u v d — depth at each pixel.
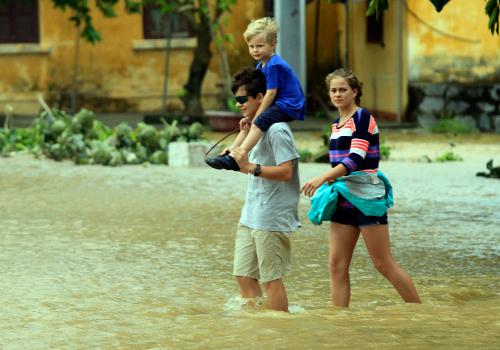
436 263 28.80
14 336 19.17
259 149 21.12
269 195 20.89
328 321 19.84
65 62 95.88
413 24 83.06
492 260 29.23
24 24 95.88
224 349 17.45
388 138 76.00
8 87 96.00
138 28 95.94
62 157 59.84
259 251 21.02
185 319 20.58
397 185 47.94
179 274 27.05
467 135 79.31
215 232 34.50
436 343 17.58
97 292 24.44
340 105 21.45
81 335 19.17
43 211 39.59
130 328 19.77
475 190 45.97
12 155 63.19
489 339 17.92
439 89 83.19
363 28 93.38
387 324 19.47
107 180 50.28
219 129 77.94
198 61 84.62
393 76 86.69
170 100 96.12
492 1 32.72
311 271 27.55
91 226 35.88
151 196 44.25
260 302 21.72
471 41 82.44
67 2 80.88
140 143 59.66
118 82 96.50
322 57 99.38
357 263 28.83
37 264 28.52
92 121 61.31
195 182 49.47
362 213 21.38
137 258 29.55
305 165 57.50
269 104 21.64
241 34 95.81
